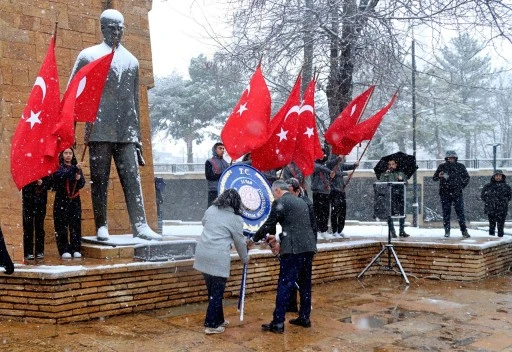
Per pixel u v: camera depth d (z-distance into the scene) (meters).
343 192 12.01
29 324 6.68
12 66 9.29
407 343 6.25
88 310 6.94
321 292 9.22
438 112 36.88
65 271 6.69
